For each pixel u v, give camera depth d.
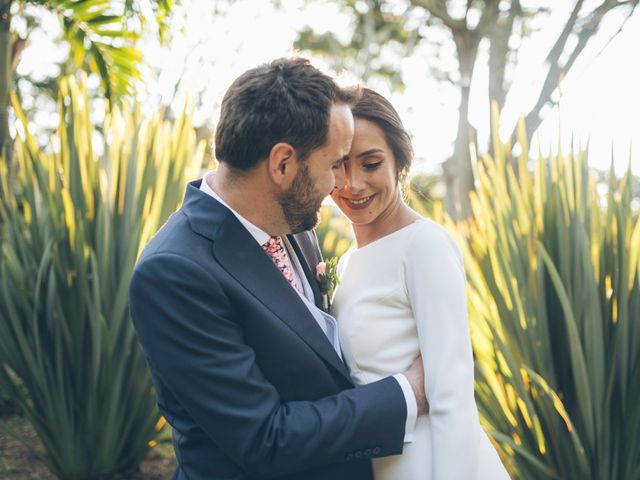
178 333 1.63
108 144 4.21
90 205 4.00
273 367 1.71
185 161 4.11
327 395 1.75
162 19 4.65
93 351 3.77
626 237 3.09
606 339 3.07
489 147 8.91
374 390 1.72
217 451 1.73
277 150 1.68
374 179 1.85
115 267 3.91
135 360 3.89
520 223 3.30
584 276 3.04
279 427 1.63
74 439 3.90
